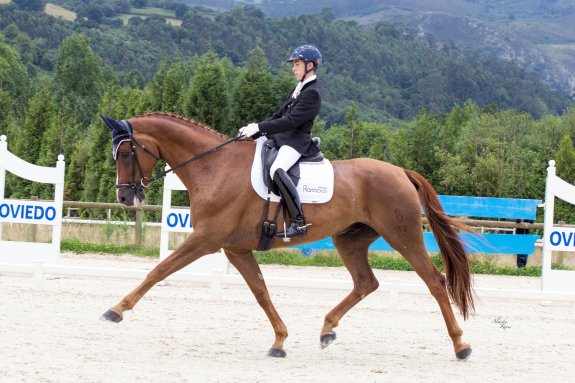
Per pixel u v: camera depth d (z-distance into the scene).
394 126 76.50
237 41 101.94
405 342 8.52
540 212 26.61
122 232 18.31
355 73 100.44
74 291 11.39
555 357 7.84
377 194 7.62
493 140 31.02
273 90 22.98
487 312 11.27
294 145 7.45
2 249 12.82
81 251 17.05
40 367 6.32
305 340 8.39
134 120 7.60
